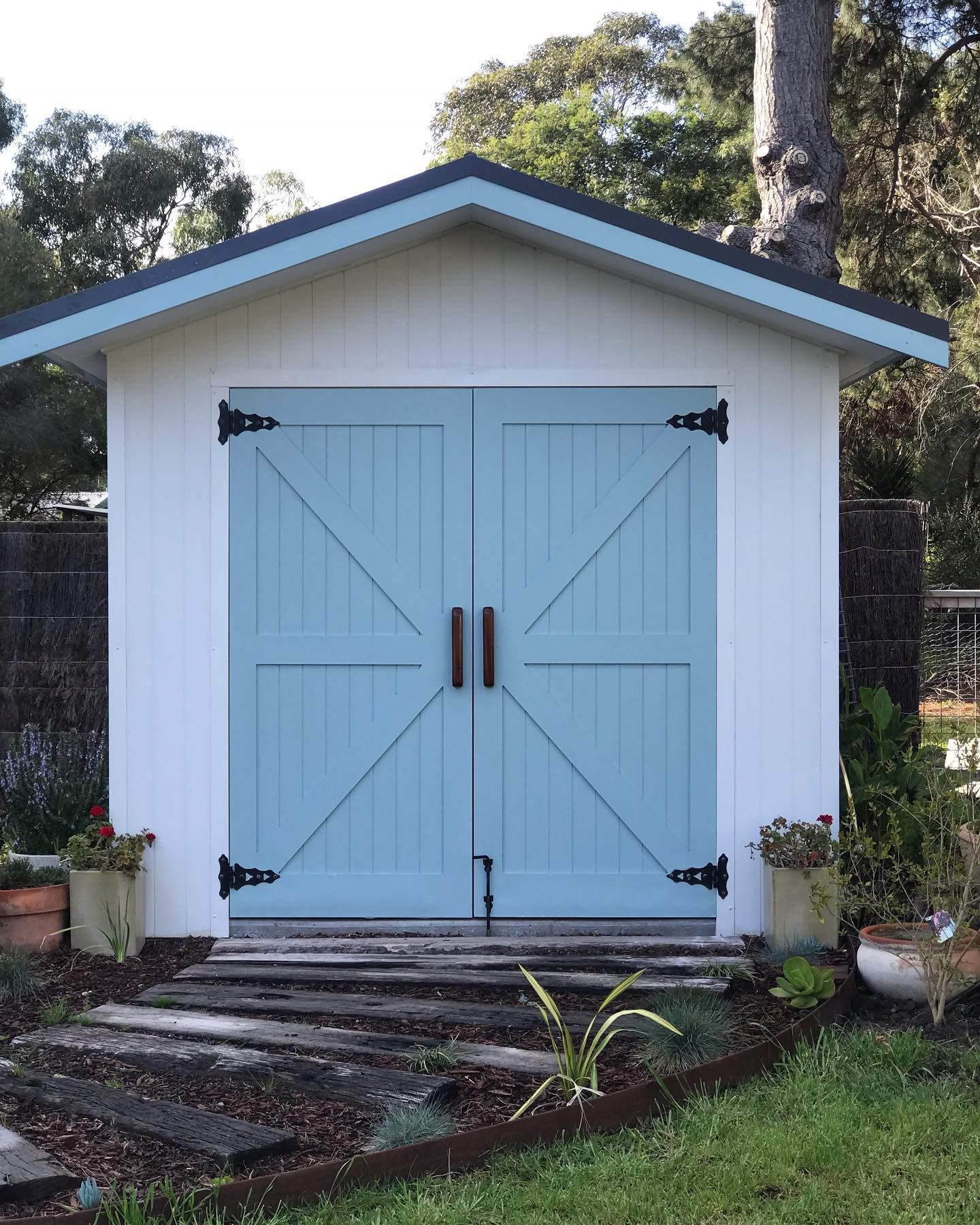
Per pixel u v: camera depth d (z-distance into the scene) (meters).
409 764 5.52
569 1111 3.38
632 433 5.50
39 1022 4.35
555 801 5.52
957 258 16.95
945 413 17.70
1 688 7.63
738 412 5.47
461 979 4.76
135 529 5.47
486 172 4.98
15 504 17.86
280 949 5.25
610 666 5.51
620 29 31.58
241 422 5.48
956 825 4.77
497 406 5.49
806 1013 4.38
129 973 4.97
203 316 5.45
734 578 5.48
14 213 23.05
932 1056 3.88
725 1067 3.69
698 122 26.95
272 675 5.51
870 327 4.97
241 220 25.55
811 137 9.05
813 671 5.48
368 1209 3.01
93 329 4.96
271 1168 3.18
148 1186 3.06
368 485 5.50
